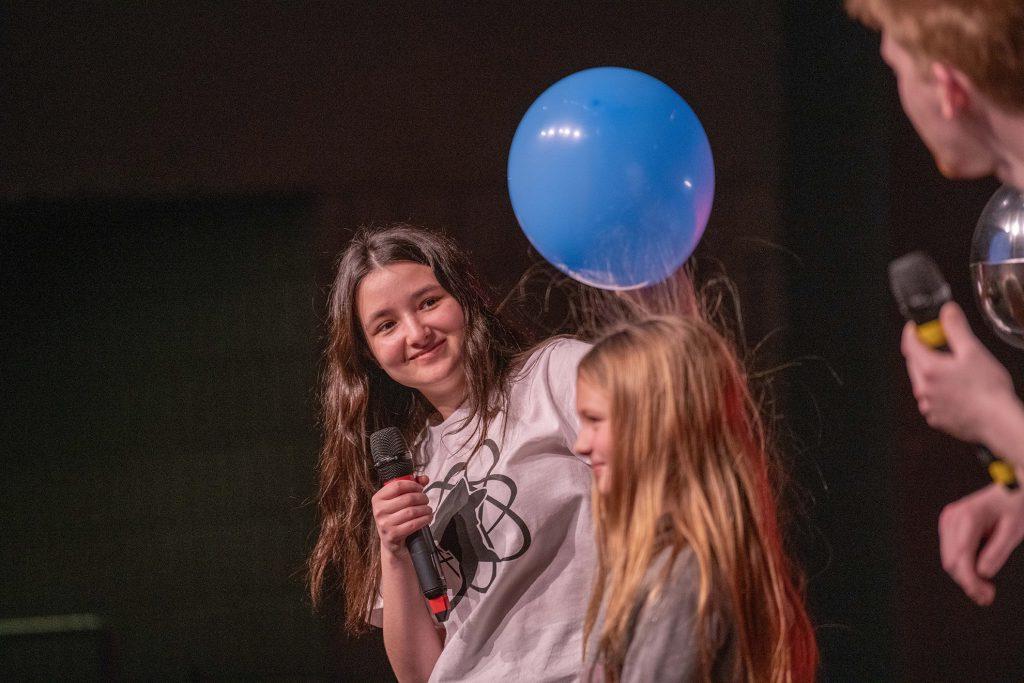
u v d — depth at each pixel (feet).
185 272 31.91
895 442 22.44
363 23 29.63
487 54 29.32
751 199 27.07
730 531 9.79
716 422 10.21
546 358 13.65
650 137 12.32
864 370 23.24
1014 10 6.78
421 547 12.82
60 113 29.96
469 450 13.56
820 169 24.49
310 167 29.84
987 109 7.23
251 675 30.89
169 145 29.99
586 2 28.91
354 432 14.74
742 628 9.54
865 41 23.03
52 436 32.01
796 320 24.77
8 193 29.96
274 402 31.45
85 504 31.89
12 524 31.91
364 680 30.19
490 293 16.39
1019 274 9.81
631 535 9.92
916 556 22.07
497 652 12.78
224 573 31.35
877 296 22.95
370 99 29.66
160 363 31.94
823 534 22.74
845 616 22.38
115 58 29.94
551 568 12.96
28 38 29.91
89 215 31.81
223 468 31.58
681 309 14.42
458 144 29.43
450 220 29.37
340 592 30.37
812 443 23.39
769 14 27.84
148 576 31.55
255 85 29.86
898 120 22.35
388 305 13.75
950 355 7.41
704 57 28.17
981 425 7.31
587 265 12.98
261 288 31.55
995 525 8.47
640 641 9.43
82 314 32.17
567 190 12.44
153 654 31.30
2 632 30.04
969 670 21.48
